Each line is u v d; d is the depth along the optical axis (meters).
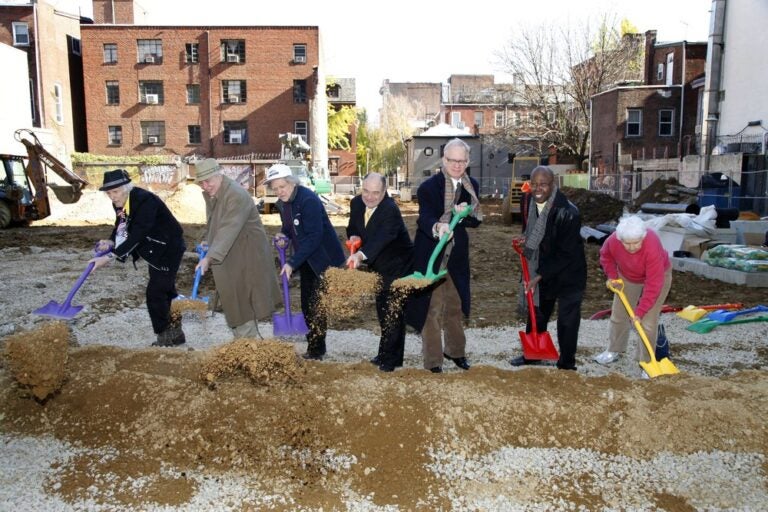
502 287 9.60
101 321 6.91
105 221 21.33
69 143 39.56
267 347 3.84
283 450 3.48
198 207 22.16
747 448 3.47
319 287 5.12
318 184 26.88
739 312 6.89
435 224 4.57
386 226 4.65
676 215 11.37
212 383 3.82
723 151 20.23
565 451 3.50
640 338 4.66
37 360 3.69
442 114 62.16
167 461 3.46
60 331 3.90
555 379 4.03
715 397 3.77
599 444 3.54
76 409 3.77
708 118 22.27
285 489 3.25
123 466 3.40
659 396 3.76
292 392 3.73
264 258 4.97
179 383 3.85
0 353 4.15
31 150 18.83
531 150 42.41
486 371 4.15
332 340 6.18
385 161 69.94
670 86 31.30
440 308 4.84
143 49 41.09
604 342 6.19
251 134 41.75
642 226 4.45
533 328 5.27
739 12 20.83
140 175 36.78
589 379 4.04
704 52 31.14
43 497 3.14
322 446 3.50
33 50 36.34
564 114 37.09
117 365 4.16
